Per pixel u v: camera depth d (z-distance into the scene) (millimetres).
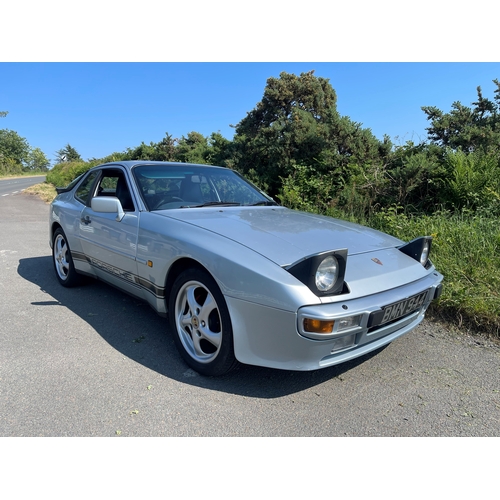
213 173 3973
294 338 2107
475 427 2162
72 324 3455
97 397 2352
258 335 2229
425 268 2840
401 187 7066
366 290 2270
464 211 6227
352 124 8633
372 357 2934
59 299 4141
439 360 2900
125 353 2922
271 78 14484
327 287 2145
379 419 2213
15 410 2211
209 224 2754
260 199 3900
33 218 11109
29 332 3275
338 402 2365
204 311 2574
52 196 19797
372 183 7297
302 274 2139
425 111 9156
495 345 3143
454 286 3699
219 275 2346
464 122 8555
